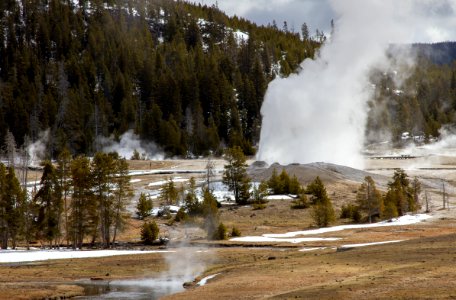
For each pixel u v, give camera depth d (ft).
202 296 112.16
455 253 128.88
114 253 210.59
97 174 244.01
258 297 104.42
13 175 239.09
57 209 250.98
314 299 94.43
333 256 155.43
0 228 234.99
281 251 207.51
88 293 132.36
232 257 191.01
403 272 111.14
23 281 150.92
